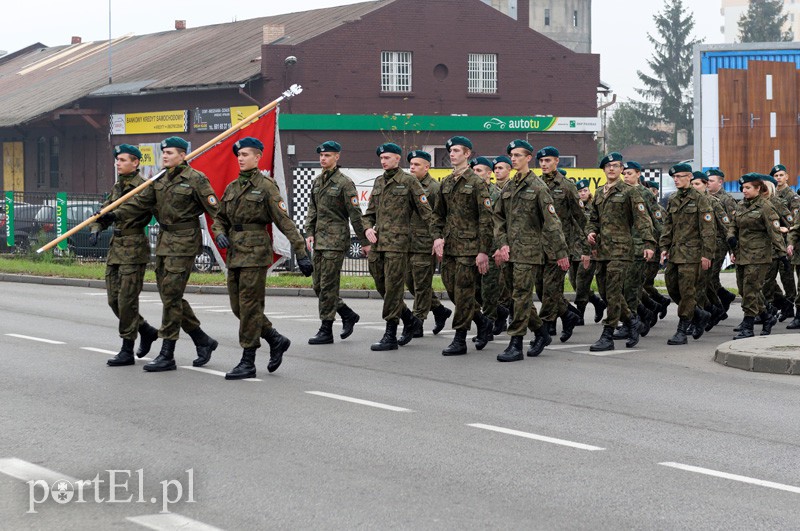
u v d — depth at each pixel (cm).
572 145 6275
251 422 1155
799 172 3794
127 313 1512
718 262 2159
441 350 1741
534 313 1675
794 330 2108
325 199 1792
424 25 5912
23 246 3919
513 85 6138
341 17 6075
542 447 1059
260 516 827
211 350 1547
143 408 1226
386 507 852
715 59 3772
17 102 7169
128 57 7262
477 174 1678
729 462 1007
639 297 1866
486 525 808
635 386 1415
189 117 5850
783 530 804
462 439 1087
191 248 1479
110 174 6381
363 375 1474
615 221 1759
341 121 5691
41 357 1608
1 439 1070
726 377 1496
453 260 1689
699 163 3781
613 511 848
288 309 2445
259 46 6012
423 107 5928
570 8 12119
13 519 820
